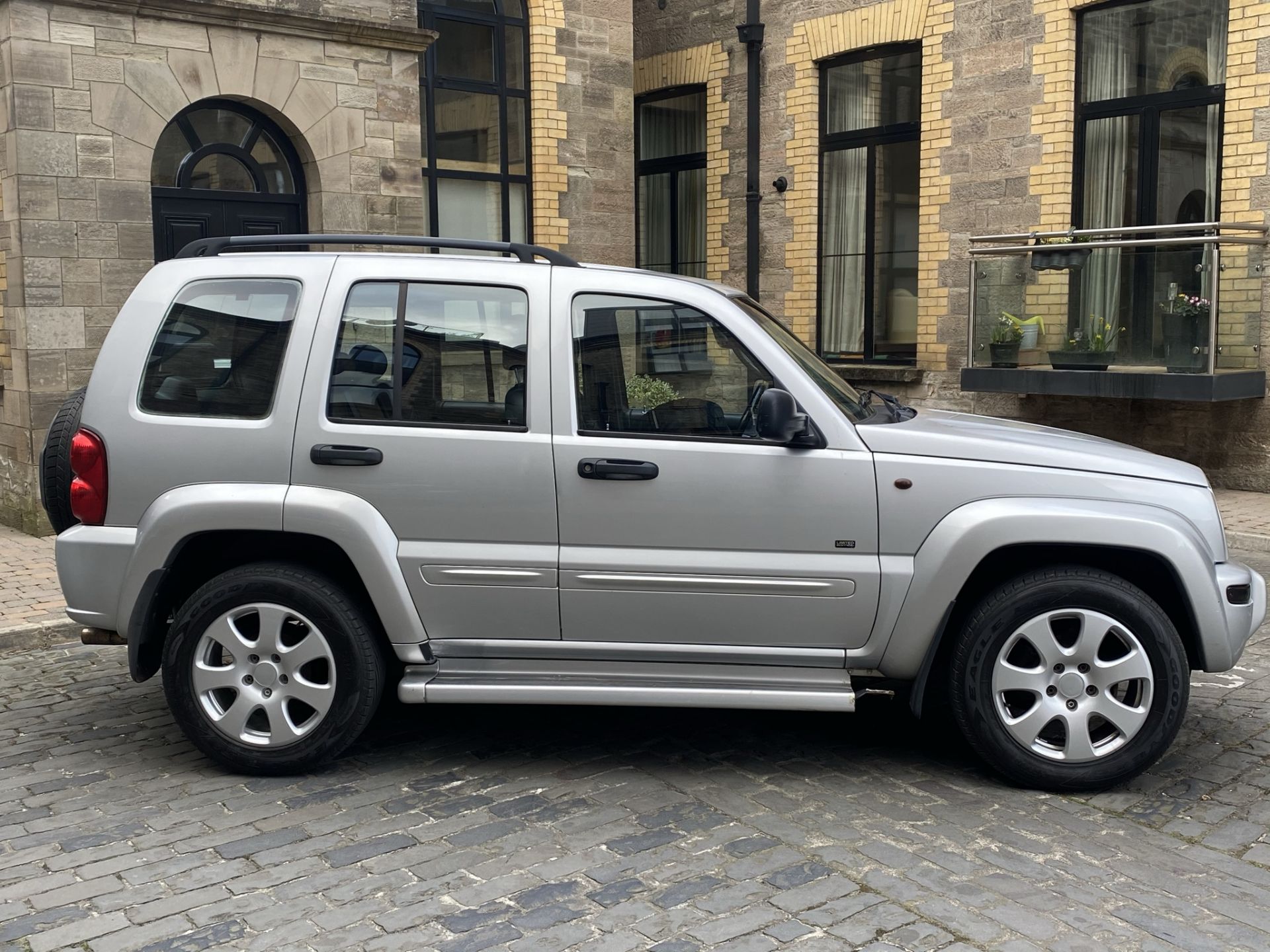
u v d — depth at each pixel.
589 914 3.34
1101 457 4.35
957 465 4.27
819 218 14.02
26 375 8.96
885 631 4.32
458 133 12.34
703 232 15.46
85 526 4.47
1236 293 10.09
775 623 4.35
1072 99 11.57
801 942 3.17
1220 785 4.33
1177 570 4.15
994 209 12.20
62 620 6.63
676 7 15.10
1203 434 10.92
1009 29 11.87
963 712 4.27
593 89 13.01
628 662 4.43
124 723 5.14
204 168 9.92
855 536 4.29
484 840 3.86
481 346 4.40
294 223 10.47
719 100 14.71
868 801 4.18
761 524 4.30
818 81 13.76
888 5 12.84
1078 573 4.20
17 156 8.73
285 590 4.33
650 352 4.41
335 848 3.80
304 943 3.20
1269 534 8.76
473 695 4.29
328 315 4.41
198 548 4.50
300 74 10.07
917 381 12.97
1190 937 3.20
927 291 12.82
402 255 4.53
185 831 3.95
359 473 4.34
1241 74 10.32
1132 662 4.15
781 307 14.41
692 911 3.35
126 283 9.30
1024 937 3.20
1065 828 3.93
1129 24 11.27
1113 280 10.55
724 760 4.62
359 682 4.37
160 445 4.40
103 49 9.02
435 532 4.36
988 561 4.39
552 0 12.59
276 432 4.36
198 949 3.17
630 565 4.30
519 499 4.33
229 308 4.47
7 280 9.06
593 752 4.70
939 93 12.51
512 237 12.87
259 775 4.45
